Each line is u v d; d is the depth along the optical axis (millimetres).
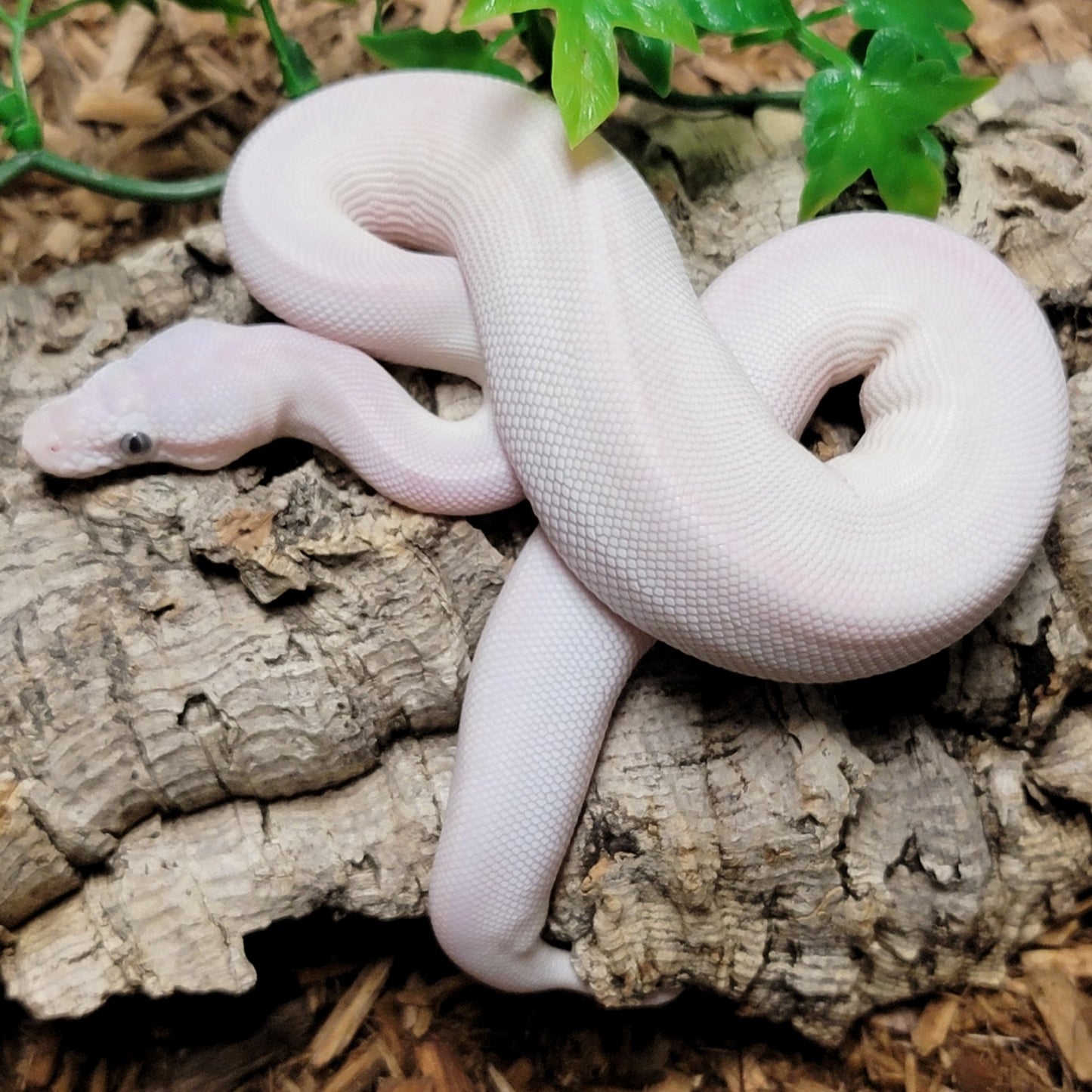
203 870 194
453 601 205
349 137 227
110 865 195
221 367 201
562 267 194
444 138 223
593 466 183
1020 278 227
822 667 186
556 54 178
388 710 202
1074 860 223
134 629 191
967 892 212
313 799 204
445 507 201
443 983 240
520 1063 231
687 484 178
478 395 224
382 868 200
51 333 222
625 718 204
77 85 328
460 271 216
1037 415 201
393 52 242
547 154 207
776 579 176
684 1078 230
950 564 186
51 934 191
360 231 221
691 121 252
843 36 329
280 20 336
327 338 214
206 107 329
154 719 189
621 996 209
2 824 183
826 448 229
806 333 213
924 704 218
